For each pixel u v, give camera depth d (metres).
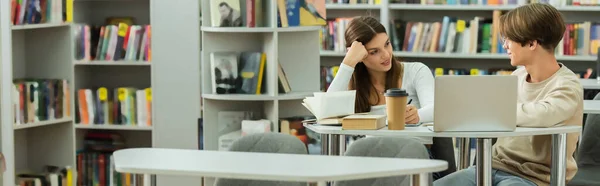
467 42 7.78
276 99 5.54
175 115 6.61
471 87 3.43
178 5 6.50
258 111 5.90
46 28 6.21
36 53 6.24
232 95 5.59
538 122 3.51
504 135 3.41
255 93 5.61
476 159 3.51
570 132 3.50
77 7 7.14
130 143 7.32
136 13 7.25
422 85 4.16
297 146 3.52
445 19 7.80
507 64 8.11
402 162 3.00
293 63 5.75
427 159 3.22
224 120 5.82
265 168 2.87
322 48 7.95
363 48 4.04
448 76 3.43
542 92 3.64
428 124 3.72
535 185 3.58
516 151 3.70
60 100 6.12
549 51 3.63
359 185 3.50
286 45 5.74
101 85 7.37
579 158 4.54
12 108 5.56
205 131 5.81
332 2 7.96
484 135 3.42
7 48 5.52
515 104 3.45
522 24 3.60
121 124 6.93
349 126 3.54
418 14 8.30
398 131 3.48
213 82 5.65
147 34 6.82
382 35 4.07
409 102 4.18
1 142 5.55
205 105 5.79
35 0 5.77
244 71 5.63
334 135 3.66
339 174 2.73
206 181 5.69
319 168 2.86
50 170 6.30
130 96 6.91
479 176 3.49
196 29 6.50
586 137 4.53
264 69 5.66
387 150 3.39
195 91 6.55
